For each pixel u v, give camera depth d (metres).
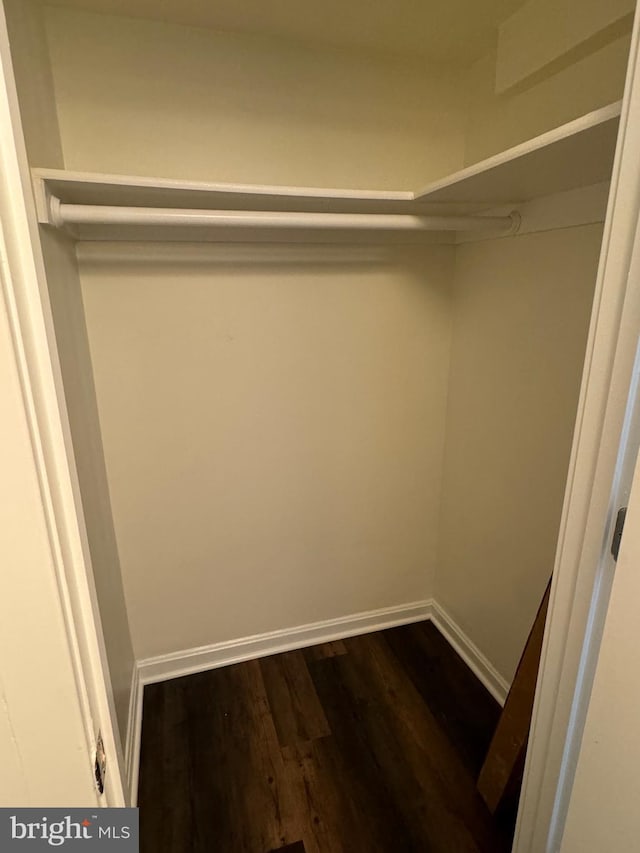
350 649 2.02
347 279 1.68
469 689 1.81
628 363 0.67
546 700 0.92
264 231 1.53
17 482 0.42
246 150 1.47
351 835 1.32
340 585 2.04
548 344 1.39
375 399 1.84
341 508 1.94
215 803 1.40
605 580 0.77
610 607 0.70
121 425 1.58
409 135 1.61
